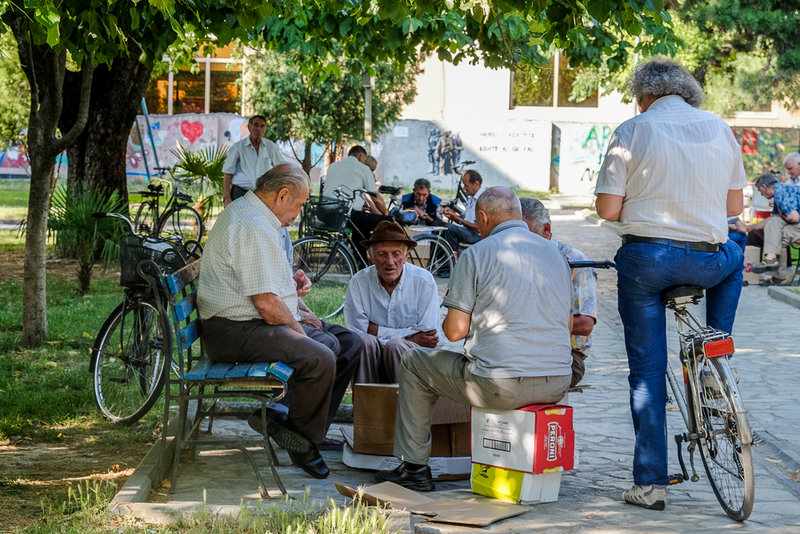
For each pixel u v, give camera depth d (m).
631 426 6.88
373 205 13.65
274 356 5.19
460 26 8.61
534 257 5.00
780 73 19.36
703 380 4.98
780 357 9.48
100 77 15.34
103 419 6.65
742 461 4.62
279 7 8.62
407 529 4.35
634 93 5.11
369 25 8.73
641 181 4.84
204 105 36.44
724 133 4.91
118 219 11.99
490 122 36.47
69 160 15.64
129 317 6.80
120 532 4.25
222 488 5.14
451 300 5.03
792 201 14.58
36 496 4.97
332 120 21.61
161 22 6.49
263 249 5.21
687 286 4.88
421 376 5.17
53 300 11.65
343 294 12.02
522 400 4.93
